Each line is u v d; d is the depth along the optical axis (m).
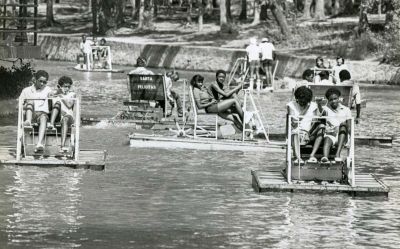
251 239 30.72
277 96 91.44
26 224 32.09
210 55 139.75
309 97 40.16
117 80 110.00
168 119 60.91
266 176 40.88
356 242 30.56
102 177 41.59
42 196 36.88
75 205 35.44
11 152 46.28
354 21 156.62
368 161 49.16
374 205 36.59
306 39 140.75
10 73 76.50
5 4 75.31
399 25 119.69
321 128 39.47
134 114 61.78
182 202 36.62
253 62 100.12
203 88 52.81
